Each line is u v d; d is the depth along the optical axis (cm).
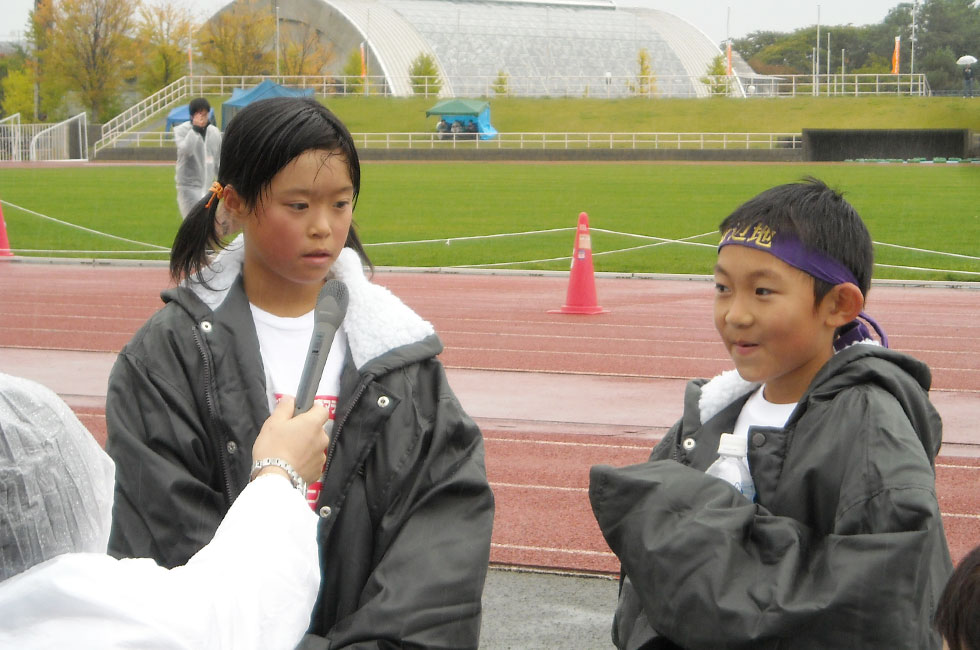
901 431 190
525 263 1524
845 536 181
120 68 7425
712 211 2420
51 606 136
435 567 207
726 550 186
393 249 1734
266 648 154
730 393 231
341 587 214
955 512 505
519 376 820
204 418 218
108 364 848
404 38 7906
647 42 8944
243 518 165
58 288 1295
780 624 177
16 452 135
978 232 1989
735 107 5959
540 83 8231
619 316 1098
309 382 195
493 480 556
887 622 172
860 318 234
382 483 217
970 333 998
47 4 7444
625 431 657
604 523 206
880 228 2075
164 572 150
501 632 373
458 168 4266
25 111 7888
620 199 2770
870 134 4603
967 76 6569
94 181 3572
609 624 381
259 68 7588
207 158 1369
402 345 226
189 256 231
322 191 215
